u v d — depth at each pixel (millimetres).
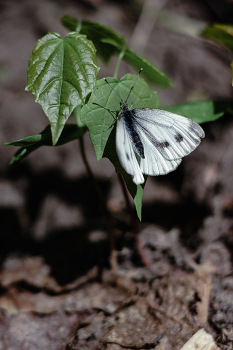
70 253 377
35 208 405
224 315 324
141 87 313
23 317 339
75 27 334
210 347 316
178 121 321
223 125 403
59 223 401
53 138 297
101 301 343
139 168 315
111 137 308
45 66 302
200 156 403
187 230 377
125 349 318
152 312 331
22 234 397
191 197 398
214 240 362
